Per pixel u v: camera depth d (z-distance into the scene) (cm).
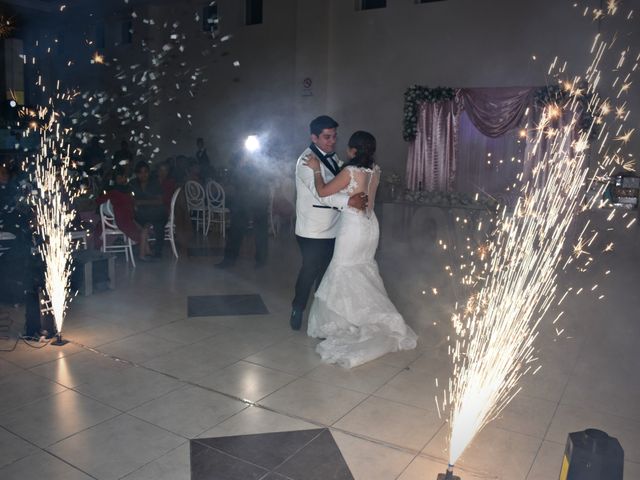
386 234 867
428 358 410
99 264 569
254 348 424
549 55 929
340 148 1152
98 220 712
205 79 1340
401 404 336
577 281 664
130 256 714
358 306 421
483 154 992
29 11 1461
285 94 1229
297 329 466
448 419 318
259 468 268
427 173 1033
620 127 860
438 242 821
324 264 464
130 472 262
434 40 1030
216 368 385
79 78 1555
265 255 714
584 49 898
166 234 816
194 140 1378
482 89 961
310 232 445
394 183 891
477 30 988
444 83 1030
